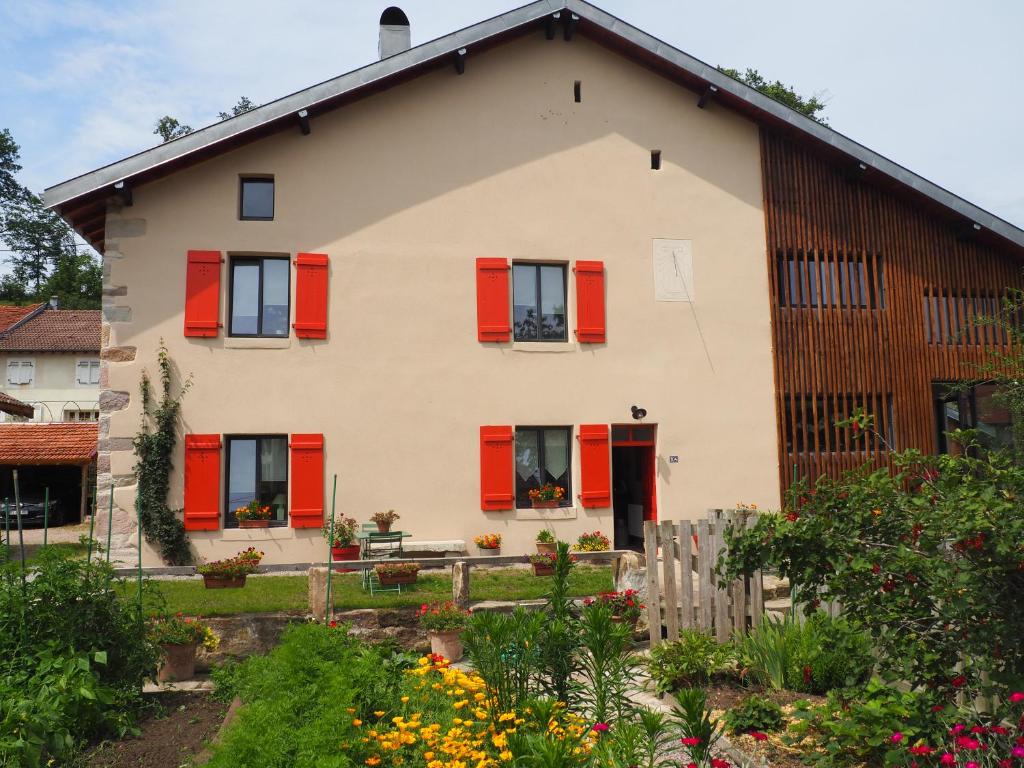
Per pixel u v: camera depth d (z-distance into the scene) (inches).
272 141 518.6
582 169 559.8
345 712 182.4
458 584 364.8
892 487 177.6
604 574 444.5
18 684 216.1
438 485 518.0
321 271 514.9
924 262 593.6
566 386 542.0
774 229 580.1
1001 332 597.9
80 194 478.9
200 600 373.1
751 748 199.6
